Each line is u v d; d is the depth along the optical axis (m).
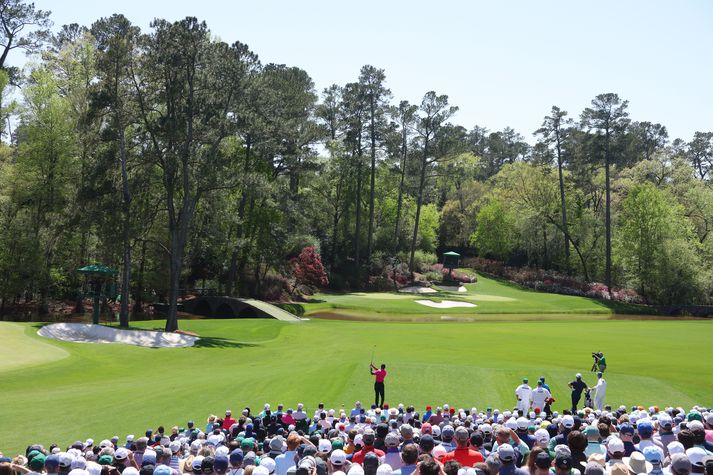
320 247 90.75
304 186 91.31
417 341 43.19
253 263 73.50
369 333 48.09
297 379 26.58
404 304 70.56
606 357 36.09
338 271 91.81
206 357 35.97
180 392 23.92
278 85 72.94
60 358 31.47
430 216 112.88
